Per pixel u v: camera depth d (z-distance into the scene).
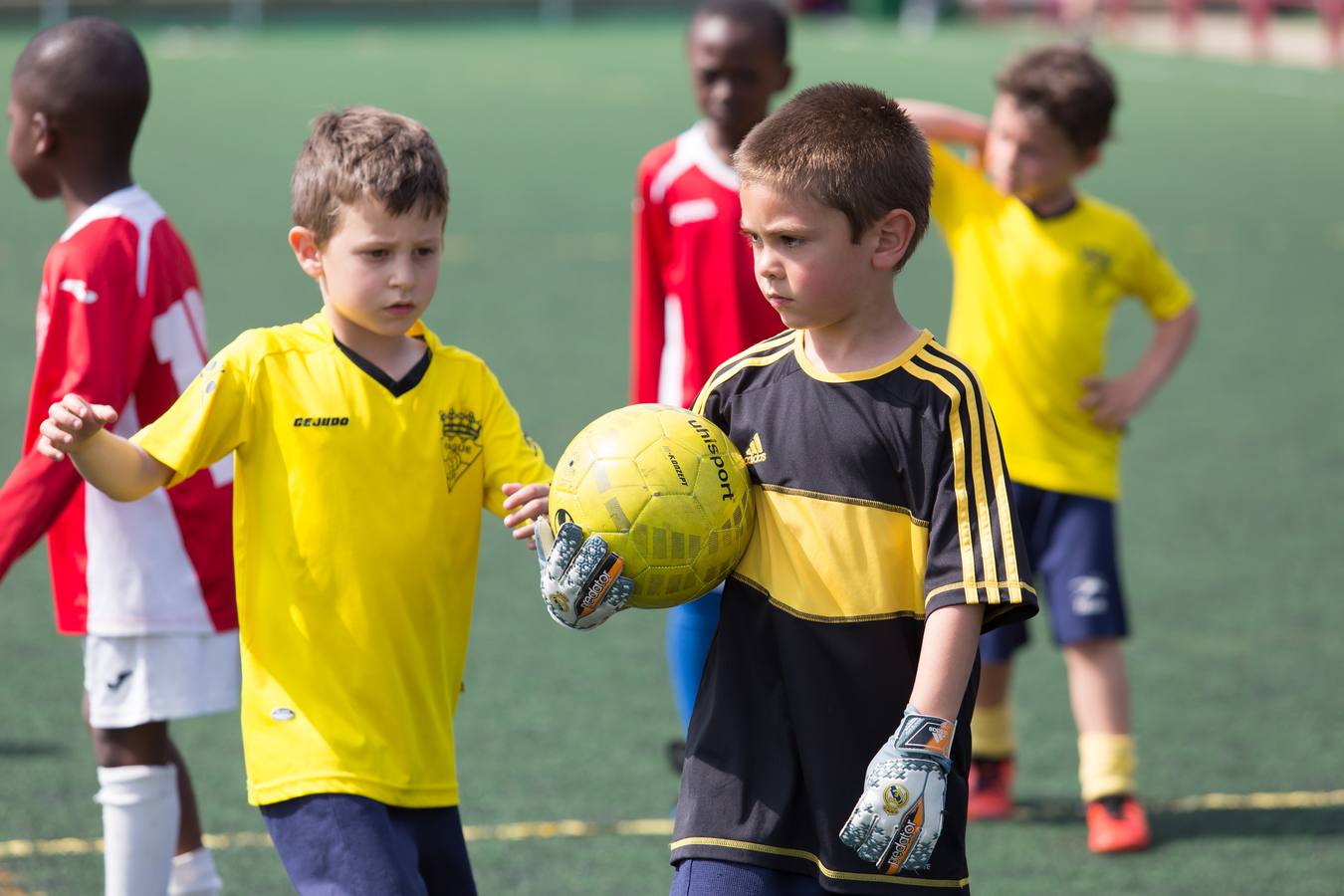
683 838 7.34
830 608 7.14
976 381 7.05
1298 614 16.08
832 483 7.14
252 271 30.06
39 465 8.74
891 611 7.11
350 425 7.86
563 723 13.43
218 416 7.75
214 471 9.44
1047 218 12.45
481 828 11.48
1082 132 12.20
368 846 7.61
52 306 9.02
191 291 9.84
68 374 8.95
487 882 10.69
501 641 15.25
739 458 7.44
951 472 6.94
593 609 7.25
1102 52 78.06
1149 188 41.75
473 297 29.20
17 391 22.03
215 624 9.41
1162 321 12.80
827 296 7.00
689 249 11.84
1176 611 16.17
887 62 67.75
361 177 7.61
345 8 90.56
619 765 12.63
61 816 11.44
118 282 9.11
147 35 79.25
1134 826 11.47
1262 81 66.69
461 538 8.16
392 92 59.28
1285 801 12.24
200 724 13.42
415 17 92.38
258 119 50.78
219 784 12.20
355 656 7.79
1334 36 72.75
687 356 11.95
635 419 7.44
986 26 89.50
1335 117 55.97
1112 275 12.44
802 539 7.20
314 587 7.80
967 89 58.06
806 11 92.12
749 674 7.34
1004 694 12.12
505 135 49.72
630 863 11.02
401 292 7.74
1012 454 12.14
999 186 12.45
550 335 26.47
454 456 8.07
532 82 63.62
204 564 9.37
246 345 7.91
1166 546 18.08
